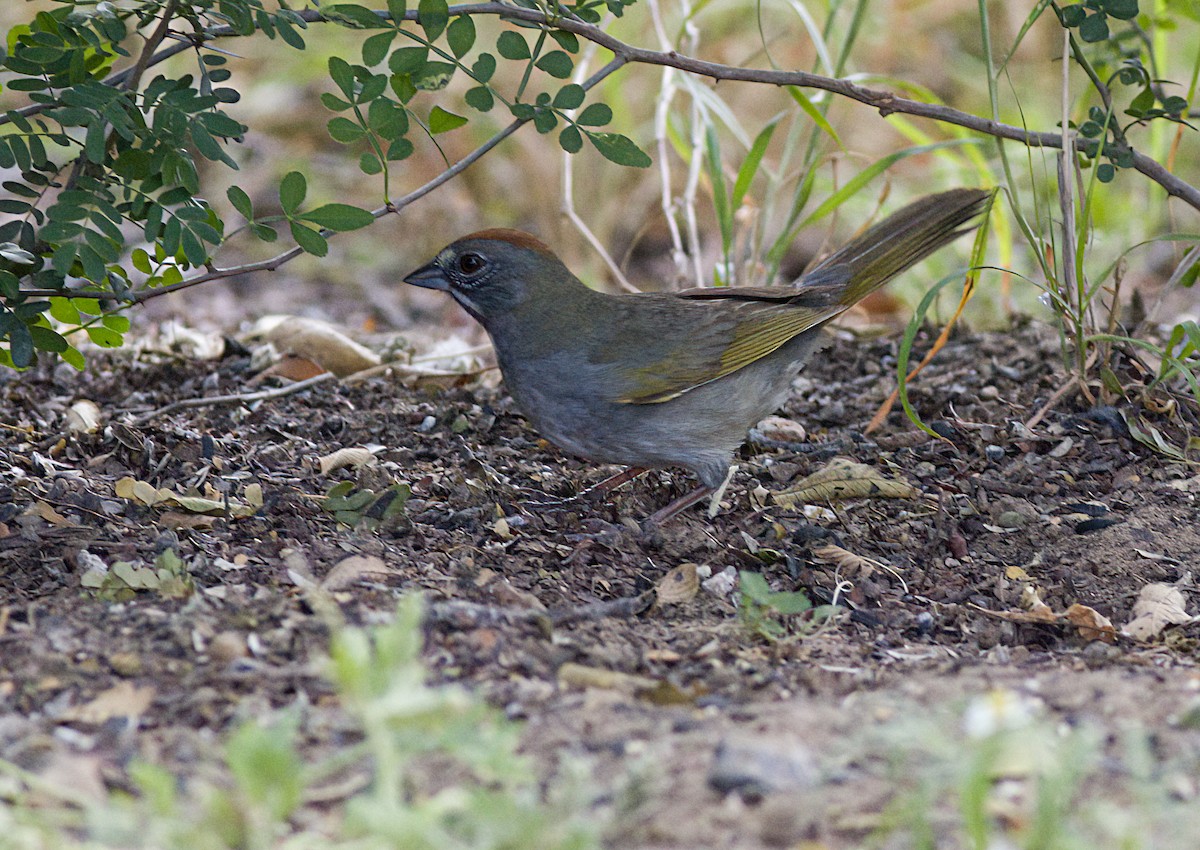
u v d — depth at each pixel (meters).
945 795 5.96
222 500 10.09
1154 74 12.70
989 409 12.42
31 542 9.00
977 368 13.53
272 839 5.62
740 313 10.61
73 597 8.23
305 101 22.53
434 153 21.48
